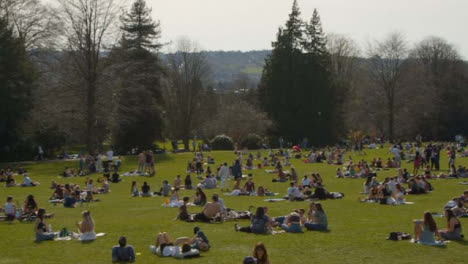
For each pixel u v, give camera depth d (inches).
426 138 3816.4
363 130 3858.3
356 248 665.6
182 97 3324.3
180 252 634.2
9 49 2178.9
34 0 2369.6
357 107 3882.9
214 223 868.0
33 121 2315.5
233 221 888.9
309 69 3506.4
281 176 1605.6
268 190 1358.3
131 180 1648.6
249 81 6520.7
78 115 2231.8
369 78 3846.0
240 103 3538.4
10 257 642.2
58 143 2463.1
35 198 1263.5
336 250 655.8
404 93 3720.5
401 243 692.1
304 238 732.0
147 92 2598.4
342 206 1075.3
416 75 3774.6
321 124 3464.6
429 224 687.1
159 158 2341.3
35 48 2401.6
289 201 1168.2
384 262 597.6
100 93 2256.4
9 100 2142.0
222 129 3378.4
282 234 765.3
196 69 3363.7
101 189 1382.9
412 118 3779.5
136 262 611.2
